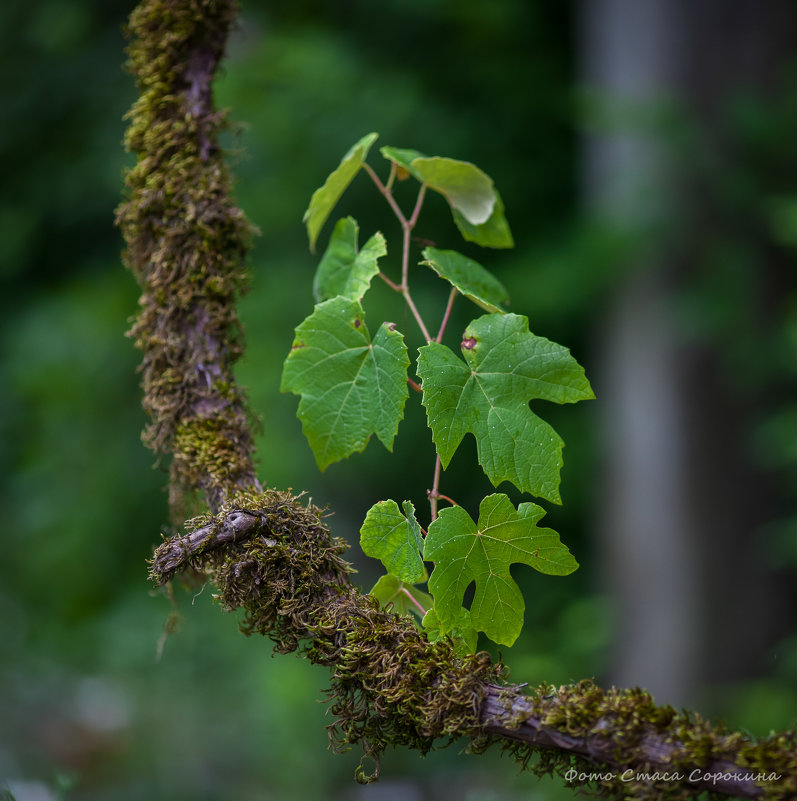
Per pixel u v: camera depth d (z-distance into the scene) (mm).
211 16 1095
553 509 4801
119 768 4051
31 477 5438
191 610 4738
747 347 4211
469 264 1063
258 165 4676
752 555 4328
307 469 4309
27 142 5773
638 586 4387
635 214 4270
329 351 878
